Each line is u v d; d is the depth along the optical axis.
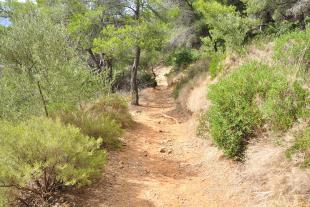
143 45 14.64
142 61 23.36
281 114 5.45
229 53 11.04
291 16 17.95
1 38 7.97
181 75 20.58
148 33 14.74
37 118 6.57
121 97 11.76
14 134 5.35
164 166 7.35
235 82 6.65
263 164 5.45
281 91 5.64
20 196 5.41
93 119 8.56
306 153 4.83
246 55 9.96
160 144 9.08
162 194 5.83
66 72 8.46
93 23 16.94
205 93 11.05
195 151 8.20
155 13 16.12
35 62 8.14
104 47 14.16
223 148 6.60
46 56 8.12
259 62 7.55
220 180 6.09
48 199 5.40
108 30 14.71
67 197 5.50
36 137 5.36
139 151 8.36
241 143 6.24
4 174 4.94
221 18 13.90
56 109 8.46
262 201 4.87
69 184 5.46
